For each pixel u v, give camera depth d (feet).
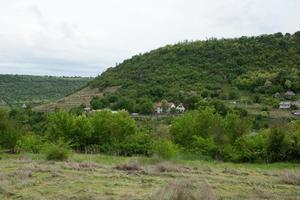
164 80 438.40
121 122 158.61
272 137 126.62
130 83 453.99
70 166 80.53
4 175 66.28
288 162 124.16
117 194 54.39
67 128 153.69
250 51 479.82
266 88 392.88
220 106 302.45
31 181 61.57
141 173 75.05
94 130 156.46
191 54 497.46
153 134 169.48
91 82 530.27
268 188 63.98
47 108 423.64
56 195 52.60
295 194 59.00
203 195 50.01
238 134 145.18
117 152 137.49
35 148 136.56
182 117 154.30
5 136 133.69
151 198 50.31
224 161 126.52
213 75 440.04
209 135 144.36
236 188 62.49
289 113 313.73
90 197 51.65
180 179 66.49
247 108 326.65
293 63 450.30
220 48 496.64
